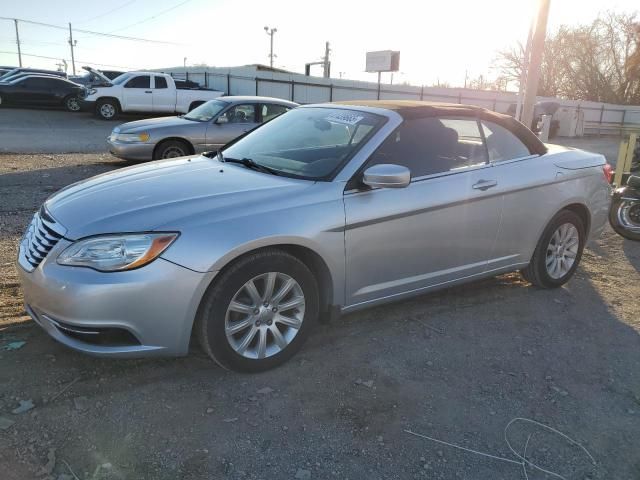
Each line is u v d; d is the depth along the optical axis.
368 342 3.71
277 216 3.11
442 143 3.96
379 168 3.30
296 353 3.40
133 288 2.76
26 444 2.52
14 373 3.07
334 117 4.11
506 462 2.62
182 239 2.84
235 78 31.25
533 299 4.63
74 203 3.19
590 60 46.88
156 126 10.04
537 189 4.36
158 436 2.64
